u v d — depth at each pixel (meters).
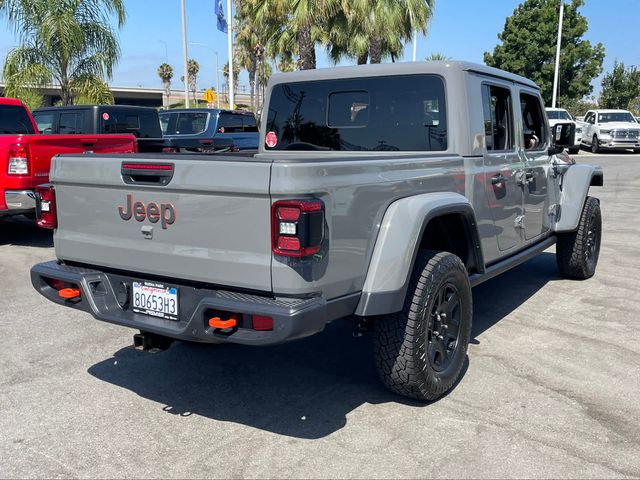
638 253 8.19
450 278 3.79
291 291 3.00
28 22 15.41
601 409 3.75
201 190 3.17
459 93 4.29
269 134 5.27
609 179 17.61
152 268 3.46
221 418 3.70
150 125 12.17
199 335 3.19
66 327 5.34
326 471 3.11
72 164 3.74
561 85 42.38
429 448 3.31
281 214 2.94
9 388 4.12
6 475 3.10
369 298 3.37
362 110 4.73
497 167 4.70
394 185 3.53
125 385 4.17
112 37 16.19
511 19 42.78
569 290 6.43
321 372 4.36
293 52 24.28
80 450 3.34
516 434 3.45
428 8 20.69
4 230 10.01
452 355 3.96
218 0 22.53
